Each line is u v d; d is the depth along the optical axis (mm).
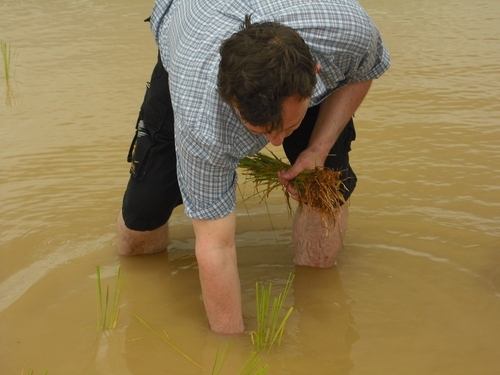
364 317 3328
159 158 3441
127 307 3436
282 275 3703
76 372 2961
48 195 4465
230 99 2365
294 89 2307
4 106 5766
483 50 6977
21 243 3973
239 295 3125
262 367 2850
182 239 4105
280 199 4523
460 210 4223
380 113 5574
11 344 3139
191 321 3312
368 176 4625
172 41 2869
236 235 4125
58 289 3572
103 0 9070
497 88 6004
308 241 3713
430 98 5836
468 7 8617
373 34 2801
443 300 3432
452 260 3764
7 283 3613
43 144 5133
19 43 7344
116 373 2957
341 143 3379
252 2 2699
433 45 7172
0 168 4789
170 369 2980
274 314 3186
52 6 8820
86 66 6641
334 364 2992
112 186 4578
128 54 6965
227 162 2715
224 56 2346
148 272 3744
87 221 4195
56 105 5785
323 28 2680
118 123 5453
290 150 3451
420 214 4195
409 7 8688
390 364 2984
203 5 2770
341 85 3033
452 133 5191
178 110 2656
